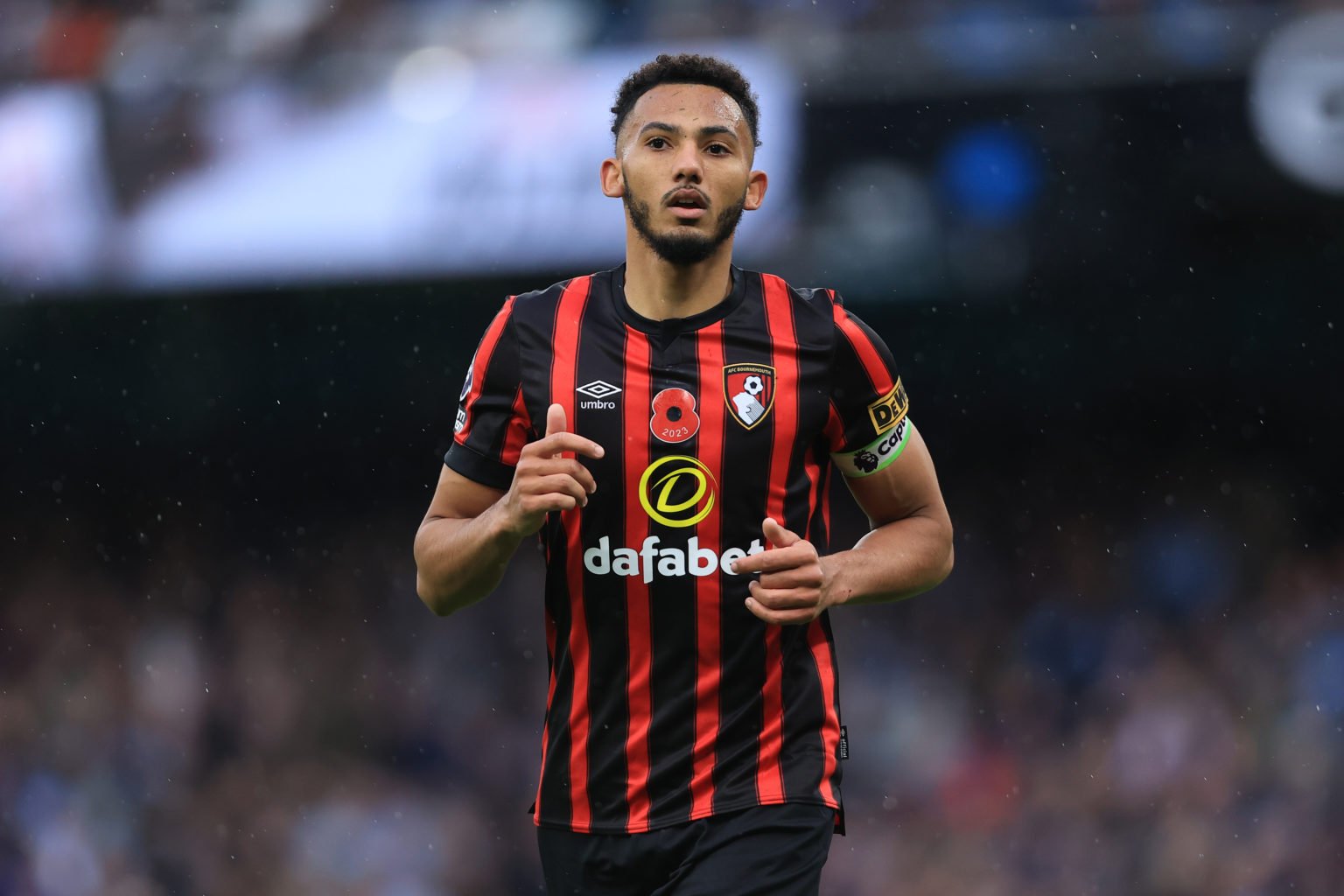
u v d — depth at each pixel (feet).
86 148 104.12
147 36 105.19
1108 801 111.96
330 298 114.42
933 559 30.96
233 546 140.56
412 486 140.67
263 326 118.11
